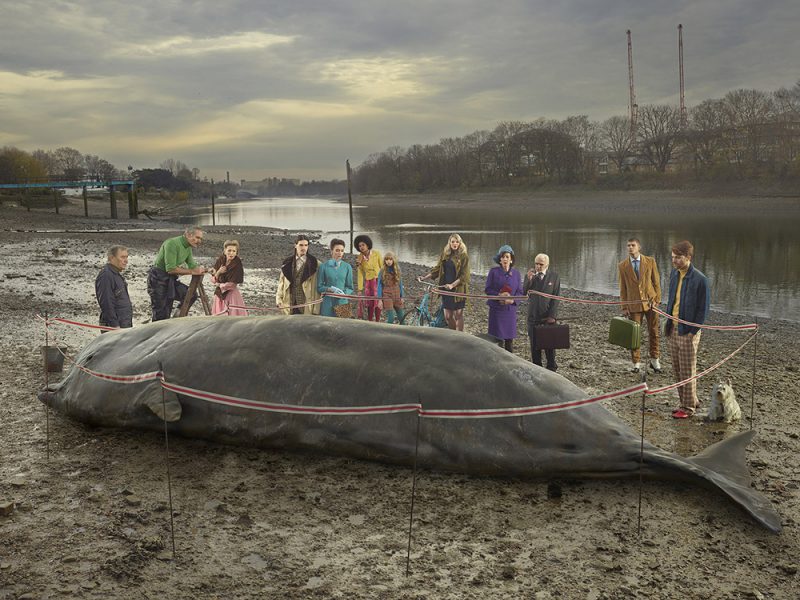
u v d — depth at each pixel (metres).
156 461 6.50
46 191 87.38
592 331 14.19
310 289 10.04
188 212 109.06
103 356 7.57
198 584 4.47
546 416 6.17
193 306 15.49
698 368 11.09
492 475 6.24
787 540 5.21
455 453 6.19
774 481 6.26
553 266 33.34
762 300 22.84
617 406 8.64
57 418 7.62
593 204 107.31
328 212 111.00
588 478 6.12
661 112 147.88
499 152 161.25
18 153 111.94
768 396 9.24
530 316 10.18
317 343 6.90
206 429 6.80
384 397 6.38
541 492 5.98
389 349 6.69
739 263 33.28
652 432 7.62
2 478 6.04
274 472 6.32
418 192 185.12
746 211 82.38
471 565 4.79
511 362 6.53
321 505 5.68
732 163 112.50
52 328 12.62
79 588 4.37
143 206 112.31
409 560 4.82
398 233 56.38
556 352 11.94
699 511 5.65
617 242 46.09
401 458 6.33
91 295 16.95
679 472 5.86
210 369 6.89
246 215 98.44
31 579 4.46
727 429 7.75
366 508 5.64
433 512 5.59
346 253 34.62
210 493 5.86
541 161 149.00
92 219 64.31
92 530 5.15
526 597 4.40
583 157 145.12
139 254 28.77
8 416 7.67
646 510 5.66
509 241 47.50
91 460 6.49
